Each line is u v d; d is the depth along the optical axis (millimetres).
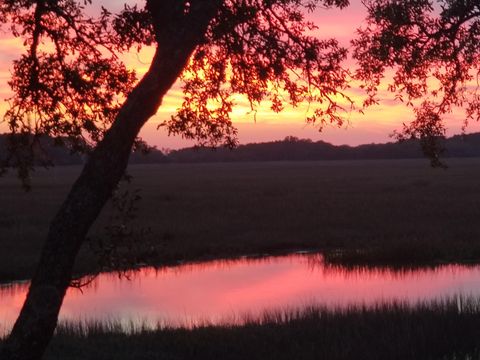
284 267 21672
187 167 160125
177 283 18578
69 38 7562
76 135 7824
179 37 5391
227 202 42125
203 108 7824
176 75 5414
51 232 5242
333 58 7266
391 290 17188
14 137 7746
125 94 7863
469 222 31750
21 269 20078
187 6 5672
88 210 5250
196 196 48000
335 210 36844
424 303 13188
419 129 9797
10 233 26641
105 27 7430
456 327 10969
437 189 54531
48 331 5199
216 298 16391
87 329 11594
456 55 8844
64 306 15484
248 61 7340
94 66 7594
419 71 9297
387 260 22672
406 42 8789
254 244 25609
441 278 19250
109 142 5297
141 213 34938
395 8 8492
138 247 6051
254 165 168250
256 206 39250
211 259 23312
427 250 23250
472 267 21328
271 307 14648
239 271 20891
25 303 5219
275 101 7629
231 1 6711
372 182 67875
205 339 10539
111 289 17609
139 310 14969
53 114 7746
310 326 11289
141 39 7355
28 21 7441
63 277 5246
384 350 9969
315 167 133625
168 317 14008
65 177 86750
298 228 29922
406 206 38844
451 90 9453
